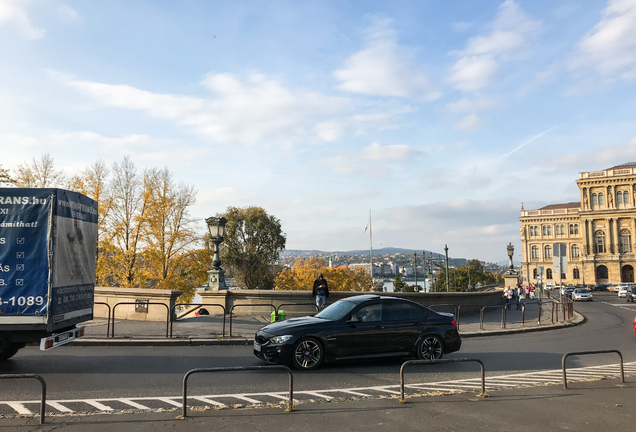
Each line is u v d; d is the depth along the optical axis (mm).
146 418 6023
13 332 8602
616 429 5789
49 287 8422
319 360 9406
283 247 64938
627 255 92062
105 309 17172
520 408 6676
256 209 63938
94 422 5820
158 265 35000
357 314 9945
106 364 9680
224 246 61844
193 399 7059
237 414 6250
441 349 10391
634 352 12805
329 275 68688
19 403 6664
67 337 9062
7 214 8422
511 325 19250
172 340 12344
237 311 18219
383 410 6520
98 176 35969
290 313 18219
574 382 8531
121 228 35750
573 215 107125
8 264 8352
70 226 9188
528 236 113062
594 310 32281
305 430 5629
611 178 94938
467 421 6055
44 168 35250
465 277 91375
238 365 9797
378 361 10570
